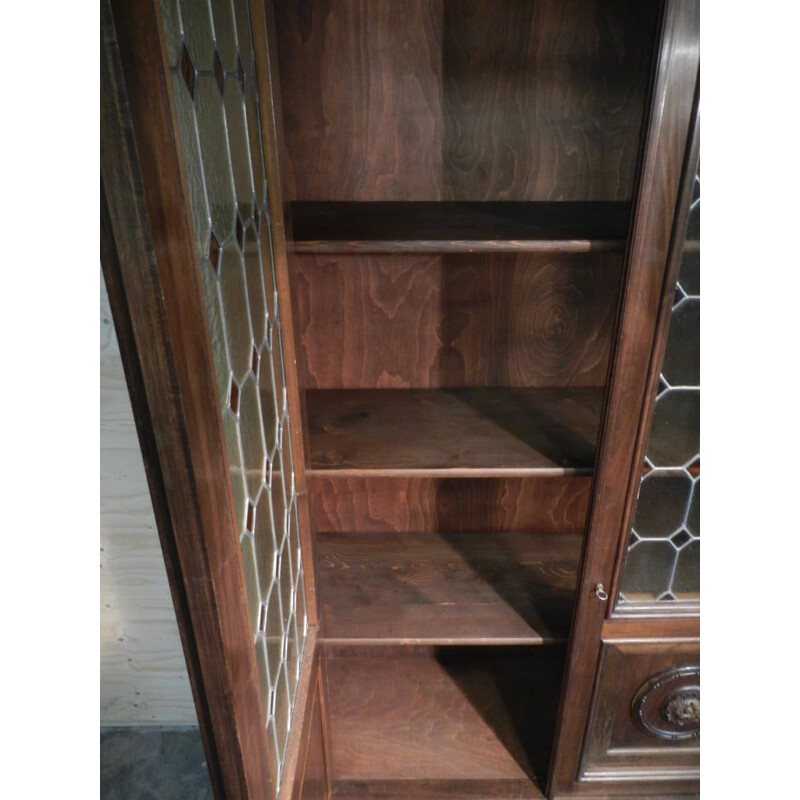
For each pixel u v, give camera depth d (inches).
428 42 45.9
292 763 38.1
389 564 59.8
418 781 57.0
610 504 43.2
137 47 17.1
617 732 53.0
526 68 46.8
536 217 46.2
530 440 49.6
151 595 59.7
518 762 58.7
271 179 34.8
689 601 47.2
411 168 49.6
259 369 32.3
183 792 60.4
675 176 33.9
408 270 52.9
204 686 25.4
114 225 17.8
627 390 39.6
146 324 19.0
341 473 46.1
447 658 69.1
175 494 21.5
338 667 68.3
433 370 57.0
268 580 33.8
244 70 30.2
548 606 55.1
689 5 30.6
